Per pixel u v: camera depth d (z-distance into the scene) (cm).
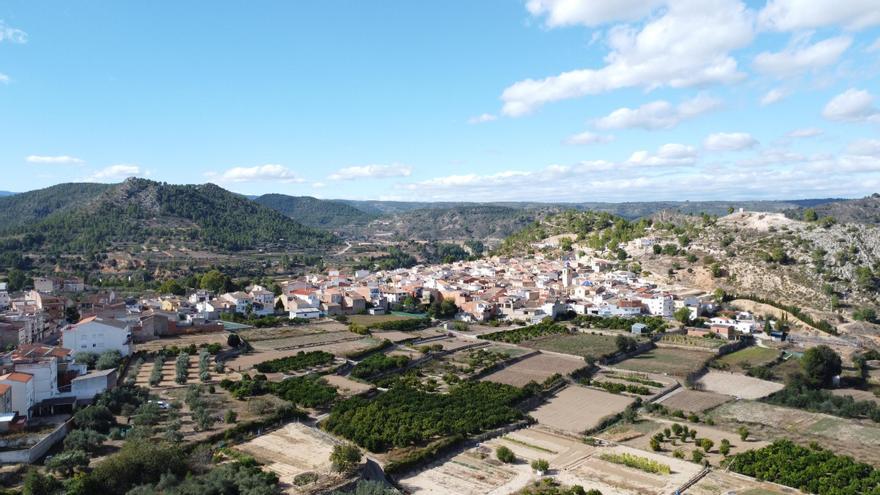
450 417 14238
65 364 14325
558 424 14775
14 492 8944
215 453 11250
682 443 13675
